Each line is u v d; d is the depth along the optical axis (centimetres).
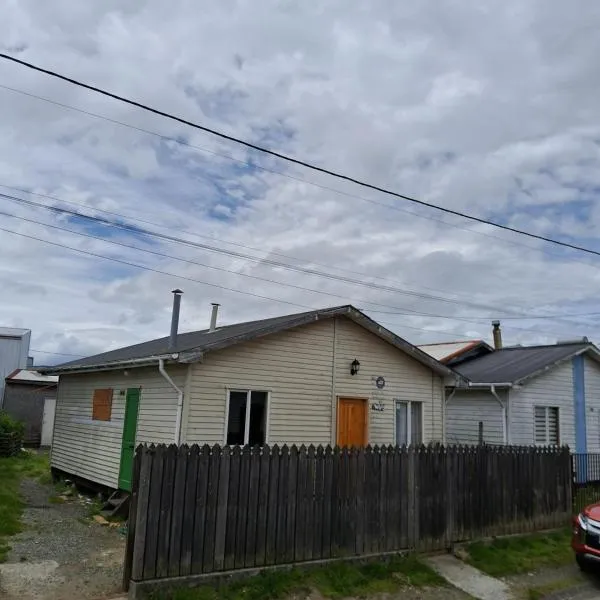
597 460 1877
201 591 680
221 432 1152
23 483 1638
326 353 1334
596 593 852
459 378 1546
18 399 2802
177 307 1286
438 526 961
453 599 781
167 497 694
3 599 645
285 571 764
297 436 1260
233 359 1186
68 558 827
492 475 1068
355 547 852
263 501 770
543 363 1927
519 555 983
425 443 1485
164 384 1194
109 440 1405
